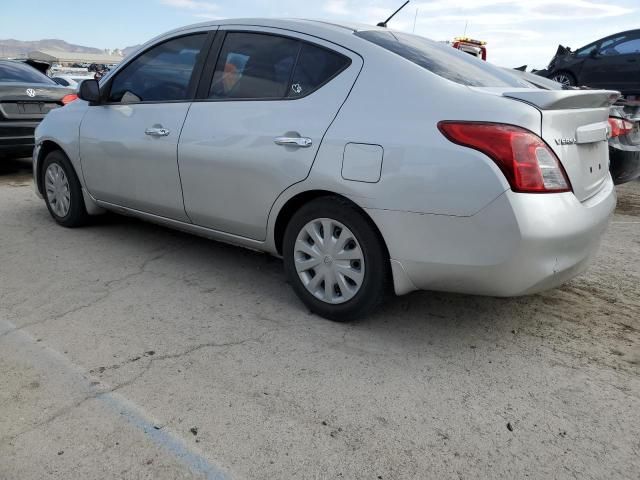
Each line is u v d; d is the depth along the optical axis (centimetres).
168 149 359
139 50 404
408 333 299
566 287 368
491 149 239
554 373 263
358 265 289
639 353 283
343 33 305
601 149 300
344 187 275
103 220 502
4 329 293
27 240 445
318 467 198
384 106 272
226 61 345
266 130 308
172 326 302
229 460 201
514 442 214
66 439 209
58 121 456
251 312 321
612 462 204
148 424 219
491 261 246
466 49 1339
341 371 260
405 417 227
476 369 265
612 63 1069
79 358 266
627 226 536
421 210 255
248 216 326
